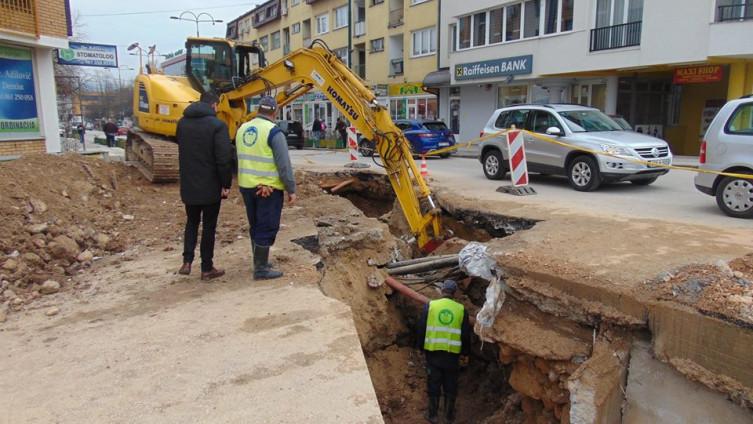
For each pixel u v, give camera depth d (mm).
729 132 8281
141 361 3912
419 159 21188
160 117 11406
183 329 4438
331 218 8195
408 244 8680
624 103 21328
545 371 5047
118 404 3361
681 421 4152
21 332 4492
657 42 17688
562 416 4910
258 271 5598
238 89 10492
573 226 7211
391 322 6973
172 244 7230
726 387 3814
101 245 6949
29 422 3184
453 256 7027
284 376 3666
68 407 3338
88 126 77500
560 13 21109
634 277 4840
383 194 13492
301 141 30531
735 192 8125
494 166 13547
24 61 13469
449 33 28000
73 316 4816
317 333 4312
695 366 3994
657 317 4219
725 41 16047
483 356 6980
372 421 3158
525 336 5152
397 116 33094
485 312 5434
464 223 9234
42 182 7949
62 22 13922
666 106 22156
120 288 5520
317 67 9094
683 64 17672
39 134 13945
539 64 22250
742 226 7328
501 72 23953
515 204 9352
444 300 6094
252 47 12891
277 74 9688
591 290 4719
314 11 43469
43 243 6289
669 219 7906
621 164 10820
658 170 11172
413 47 31328
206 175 5375
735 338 3762
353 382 3580
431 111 30328
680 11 16953
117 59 22078
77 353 4062
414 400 6496
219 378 3654
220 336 4289
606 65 19484
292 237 6953
